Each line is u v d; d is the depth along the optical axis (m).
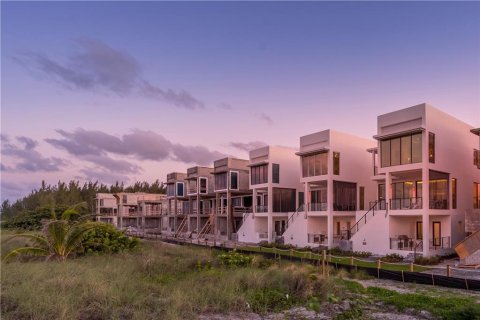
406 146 27.95
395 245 27.83
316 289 12.78
